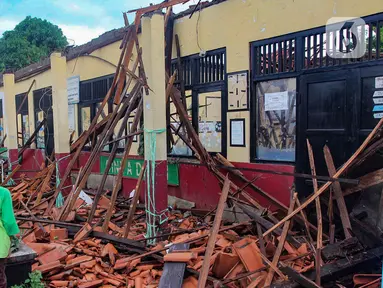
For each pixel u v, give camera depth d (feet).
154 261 16.08
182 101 24.45
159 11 18.63
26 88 48.37
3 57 77.15
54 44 83.76
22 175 37.58
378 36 15.96
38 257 15.96
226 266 14.05
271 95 20.33
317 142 18.29
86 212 24.43
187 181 24.77
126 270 15.52
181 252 14.60
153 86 18.54
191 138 22.36
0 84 52.95
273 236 16.22
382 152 15.25
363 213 15.31
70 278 14.92
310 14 18.19
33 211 25.09
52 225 20.79
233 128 22.08
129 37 23.26
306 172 18.74
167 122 22.93
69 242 18.26
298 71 18.85
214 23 22.90
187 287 13.30
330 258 13.84
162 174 18.94
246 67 21.15
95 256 16.60
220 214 14.29
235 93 21.84
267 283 12.69
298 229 18.17
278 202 18.88
